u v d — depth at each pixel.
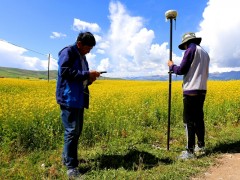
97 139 3.35
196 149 2.81
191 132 2.69
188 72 2.70
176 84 11.86
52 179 2.24
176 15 2.91
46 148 3.00
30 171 2.33
